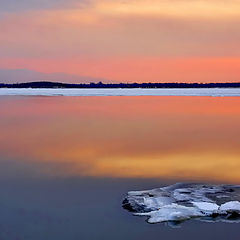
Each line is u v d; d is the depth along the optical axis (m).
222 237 5.28
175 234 5.37
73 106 33.19
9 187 7.64
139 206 6.28
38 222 5.79
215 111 26.84
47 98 51.31
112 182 7.94
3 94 71.00
